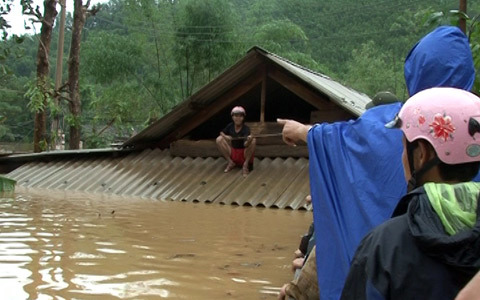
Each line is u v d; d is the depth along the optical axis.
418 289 1.51
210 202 9.22
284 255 4.76
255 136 10.17
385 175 2.69
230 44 23.61
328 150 2.94
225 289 3.64
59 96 16.95
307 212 8.14
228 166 10.27
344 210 2.78
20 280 3.67
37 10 16.11
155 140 11.91
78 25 17.19
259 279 3.92
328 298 2.76
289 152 10.20
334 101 9.28
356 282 1.63
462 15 5.54
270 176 9.70
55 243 4.96
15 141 40.66
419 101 1.81
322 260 2.83
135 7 24.80
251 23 39.34
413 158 1.81
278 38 27.08
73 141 17.23
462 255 1.47
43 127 16.52
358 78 41.31
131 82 25.81
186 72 25.06
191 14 23.30
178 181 10.28
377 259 1.59
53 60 43.69
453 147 1.70
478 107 1.74
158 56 25.28
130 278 3.82
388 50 47.59
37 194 9.54
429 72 2.65
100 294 3.42
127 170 11.16
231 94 11.21
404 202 1.71
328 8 53.69
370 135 2.79
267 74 10.75
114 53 24.38
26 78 40.28
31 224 6.06
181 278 3.88
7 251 4.55
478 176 2.10
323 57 48.84
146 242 5.18
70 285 3.60
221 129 13.48
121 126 24.47
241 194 9.22
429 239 1.50
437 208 1.57
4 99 35.66
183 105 10.98
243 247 5.07
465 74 2.64
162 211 7.67
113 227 6.00
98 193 10.14
